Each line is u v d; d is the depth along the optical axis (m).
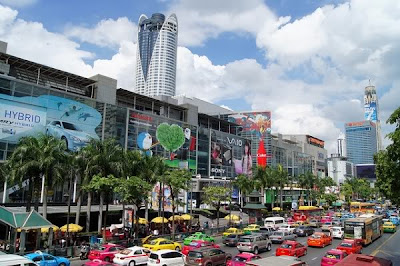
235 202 90.19
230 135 106.06
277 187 93.75
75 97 61.47
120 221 54.28
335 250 28.67
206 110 146.25
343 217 72.50
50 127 56.75
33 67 63.56
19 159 36.50
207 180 81.38
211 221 66.19
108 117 67.69
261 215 70.06
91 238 38.72
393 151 20.31
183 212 62.88
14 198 51.22
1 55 58.59
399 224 76.00
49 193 54.78
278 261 17.48
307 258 32.81
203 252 27.48
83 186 40.19
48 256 26.97
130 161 46.59
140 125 75.06
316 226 64.62
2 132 50.75
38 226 31.75
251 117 140.75
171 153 82.56
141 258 29.69
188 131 89.06
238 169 107.19
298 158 160.38
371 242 44.59
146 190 43.34
